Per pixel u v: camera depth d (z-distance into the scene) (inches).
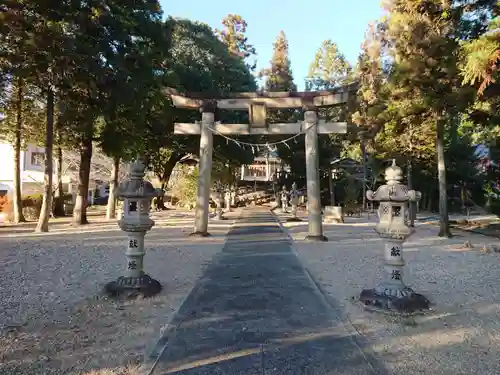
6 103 670.5
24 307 201.3
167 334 165.5
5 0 423.8
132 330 170.7
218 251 406.6
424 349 154.8
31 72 471.8
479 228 674.8
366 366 138.0
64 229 616.1
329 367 136.7
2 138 799.1
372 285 261.4
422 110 593.3
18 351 146.6
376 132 872.3
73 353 145.8
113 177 863.7
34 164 1139.9
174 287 248.4
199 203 553.3
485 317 195.9
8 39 462.6
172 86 732.7
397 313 196.2
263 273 294.2
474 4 432.5
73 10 482.9
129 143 672.4
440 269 322.0
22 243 435.2
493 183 677.9
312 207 520.1
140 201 228.5
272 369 134.2
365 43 1202.6
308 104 545.0
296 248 438.3
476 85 309.3
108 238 495.2
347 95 531.5
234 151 1030.4
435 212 1306.6
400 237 207.2
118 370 132.4
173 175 1595.7
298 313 196.7
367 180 1358.3
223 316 190.5
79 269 301.6
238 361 140.1
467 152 1189.1
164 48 646.5
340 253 402.3
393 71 625.0
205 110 570.6
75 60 474.6
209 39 1007.6
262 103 550.3
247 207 1600.6
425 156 848.3
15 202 759.7
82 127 601.3
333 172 1457.9
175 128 575.2
